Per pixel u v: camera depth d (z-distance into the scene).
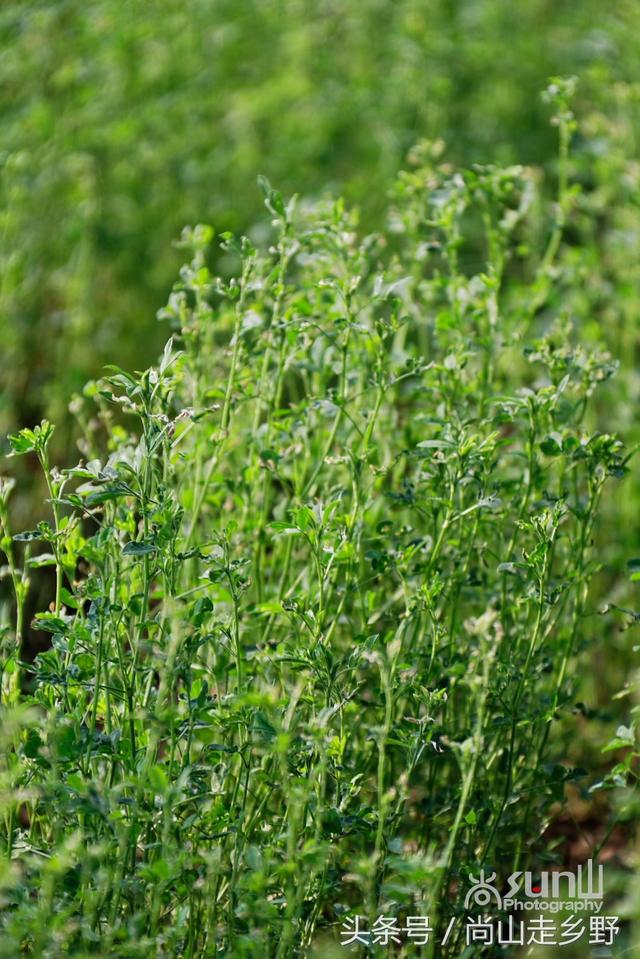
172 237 7.99
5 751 3.26
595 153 5.89
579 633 4.73
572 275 5.66
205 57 8.66
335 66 9.14
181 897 3.21
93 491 3.31
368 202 8.08
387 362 3.91
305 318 4.09
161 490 3.37
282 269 4.03
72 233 7.00
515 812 4.07
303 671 3.35
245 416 4.85
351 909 3.55
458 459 3.62
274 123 8.88
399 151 8.01
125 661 3.53
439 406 4.08
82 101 7.30
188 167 7.92
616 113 7.57
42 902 2.90
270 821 3.57
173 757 3.36
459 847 3.80
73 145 7.48
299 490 4.08
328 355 4.34
